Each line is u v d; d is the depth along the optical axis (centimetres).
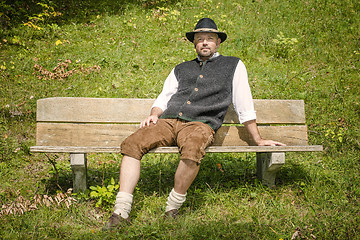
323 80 545
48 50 624
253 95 504
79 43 655
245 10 807
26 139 410
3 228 248
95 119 335
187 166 257
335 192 307
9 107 453
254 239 241
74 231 251
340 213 271
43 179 330
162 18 732
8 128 419
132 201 273
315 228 249
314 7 817
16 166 356
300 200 304
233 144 342
